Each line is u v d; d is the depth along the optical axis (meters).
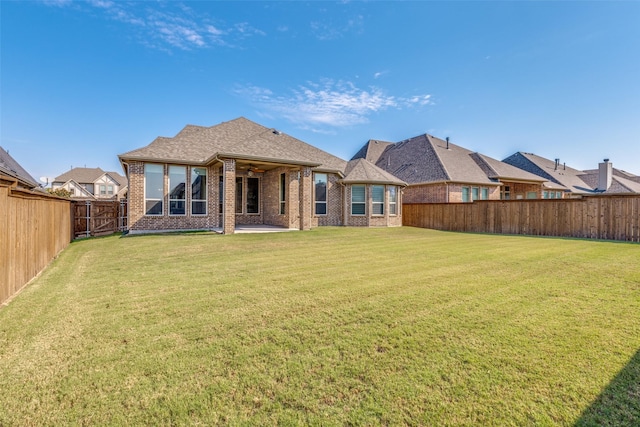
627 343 3.39
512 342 3.42
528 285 5.66
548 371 2.87
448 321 4.00
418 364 2.99
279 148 16.23
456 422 2.24
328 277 6.27
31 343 3.44
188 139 16.86
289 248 10.19
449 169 22.89
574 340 3.46
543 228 15.11
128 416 2.31
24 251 5.78
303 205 15.77
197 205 15.66
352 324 3.91
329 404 2.44
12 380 2.76
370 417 2.30
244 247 10.31
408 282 5.87
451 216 18.86
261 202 19.00
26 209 5.89
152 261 7.96
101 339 3.53
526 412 2.34
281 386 2.66
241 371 2.88
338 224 20.20
